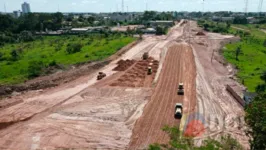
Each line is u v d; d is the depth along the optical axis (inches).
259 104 773.3
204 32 6825.8
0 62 3329.2
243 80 2596.0
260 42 5428.2
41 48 4404.5
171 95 2167.8
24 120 1736.0
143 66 3053.6
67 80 2578.7
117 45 4377.5
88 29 6865.2
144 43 4704.7
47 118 1753.2
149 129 1609.3
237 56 3836.1
